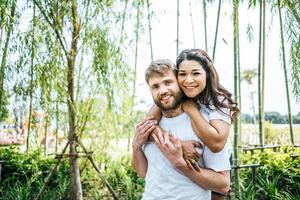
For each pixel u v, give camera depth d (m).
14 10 3.56
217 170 1.46
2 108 4.15
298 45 3.99
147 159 1.57
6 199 4.82
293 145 6.21
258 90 6.12
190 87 1.43
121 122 4.30
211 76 1.48
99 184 5.17
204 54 1.48
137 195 4.96
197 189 1.46
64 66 3.67
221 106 1.47
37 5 3.53
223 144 1.43
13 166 5.29
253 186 4.59
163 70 1.44
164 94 1.44
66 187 5.00
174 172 1.46
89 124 4.28
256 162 5.24
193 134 1.46
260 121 6.23
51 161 5.36
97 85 3.72
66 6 3.60
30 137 5.63
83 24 3.61
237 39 4.59
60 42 3.61
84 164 4.62
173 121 1.50
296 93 4.12
